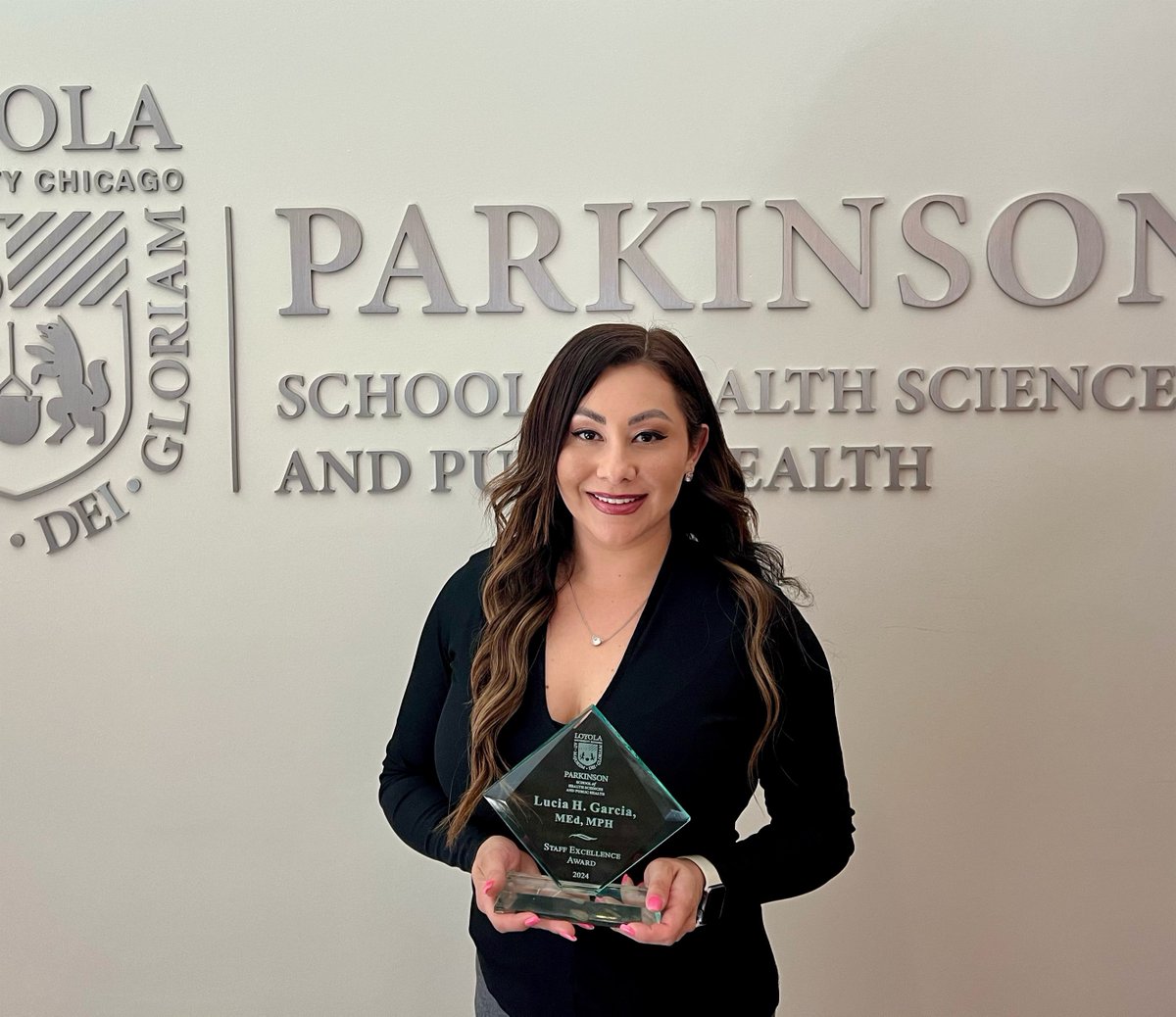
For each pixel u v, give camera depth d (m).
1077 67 1.63
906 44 1.64
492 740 1.10
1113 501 1.68
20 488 1.74
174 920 1.80
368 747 1.76
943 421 1.68
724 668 1.08
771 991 1.17
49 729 1.78
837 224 1.67
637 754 1.06
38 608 1.76
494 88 1.68
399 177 1.69
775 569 1.27
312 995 1.81
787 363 1.69
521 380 1.71
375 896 1.79
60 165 1.71
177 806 1.79
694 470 1.17
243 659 1.76
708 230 1.68
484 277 1.70
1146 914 1.73
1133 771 1.71
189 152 1.70
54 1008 1.82
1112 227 1.65
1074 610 1.70
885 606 1.71
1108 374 1.66
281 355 1.72
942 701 1.72
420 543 1.74
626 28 1.66
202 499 1.74
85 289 1.72
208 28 1.69
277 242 1.71
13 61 1.70
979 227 1.66
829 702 1.18
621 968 1.08
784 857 1.09
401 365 1.72
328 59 1.68
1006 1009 1.76
